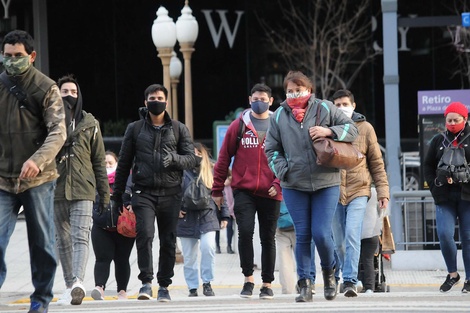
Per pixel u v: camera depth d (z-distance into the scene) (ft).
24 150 69.82
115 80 296.30
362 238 107.45
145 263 97.30
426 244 143.43
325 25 304.71
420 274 140.05
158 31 175.22
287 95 86.89
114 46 296.10
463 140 106.11
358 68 307.37
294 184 86.38
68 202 101.86
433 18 182.80
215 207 117.70
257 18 307.78
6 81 70.08
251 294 99.14
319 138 84.53
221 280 139.74
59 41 290.15
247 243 98.58
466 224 106.52
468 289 106.22
